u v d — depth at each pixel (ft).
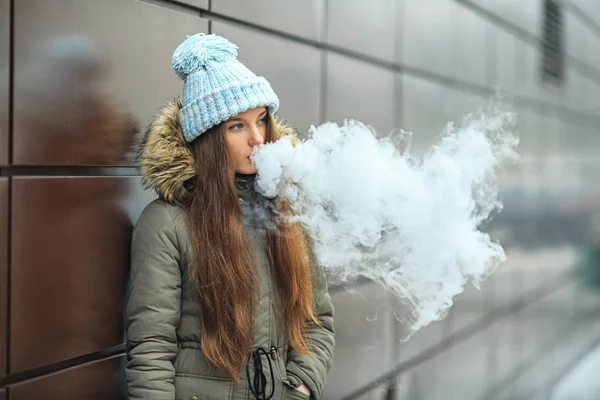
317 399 8.02
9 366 7.20
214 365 7.29
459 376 18.71
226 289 7.18
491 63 20.85
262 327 7.53
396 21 15.17
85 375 8.07
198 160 7.42
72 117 7.75
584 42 32.68
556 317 28.40
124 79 8.39
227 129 7.43
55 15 7.52
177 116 7.54
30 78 7.27
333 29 12.91
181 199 7.42
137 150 8.61
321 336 8.40
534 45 25.13
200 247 7.21
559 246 28.86
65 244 7.72
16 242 7.22
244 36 10.55
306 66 12.11
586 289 33.32
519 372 23.70
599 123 36.65
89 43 7.93
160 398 6.88
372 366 14.33
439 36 17.26
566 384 26.96
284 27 11.57
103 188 8.16
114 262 8.31
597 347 33.17
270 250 7.73
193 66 7.38
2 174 7.13
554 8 27.43
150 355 6.95
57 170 7.70
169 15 9.07
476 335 19.85
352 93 13.55
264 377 7.39
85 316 7.97
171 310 7.09
